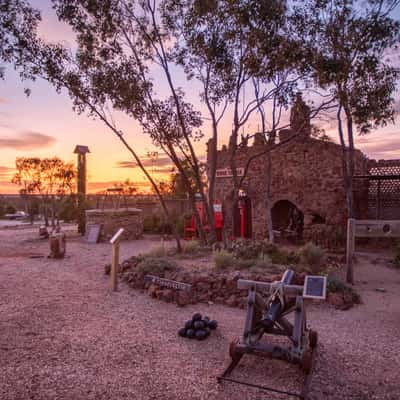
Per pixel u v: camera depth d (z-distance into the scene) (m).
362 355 4.51
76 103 10.12
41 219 29.94
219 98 10.84
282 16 8.78
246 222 17.22
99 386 3.65
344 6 8.88
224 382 3.77
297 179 15.06
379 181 14.31
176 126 10.55
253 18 8.74
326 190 14.36
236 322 5.72
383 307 6.62
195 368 4.09
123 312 6.16
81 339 4.90
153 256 9.31
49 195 22.62
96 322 5.62
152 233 19.88
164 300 6.88
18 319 5.71
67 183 20.59
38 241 16.45
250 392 3.58
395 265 10.38
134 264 8.90
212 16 9.65
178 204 20.73
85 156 21.17
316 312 6.32
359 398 3.50
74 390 3.56
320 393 3.57
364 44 8.51
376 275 9.25
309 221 14.76
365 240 14.36
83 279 8.75
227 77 10.42
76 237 18.05
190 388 3.63
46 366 4.07
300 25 8.98
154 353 4.48
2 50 9.05
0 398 3.39
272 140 12.21
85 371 3.96
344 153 10.02
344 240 12.78
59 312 6.11
